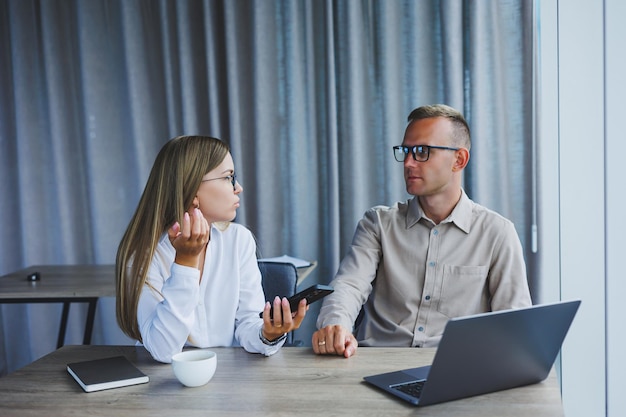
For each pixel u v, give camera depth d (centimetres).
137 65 329
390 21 303
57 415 114
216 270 169
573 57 258
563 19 259
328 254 318
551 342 120
